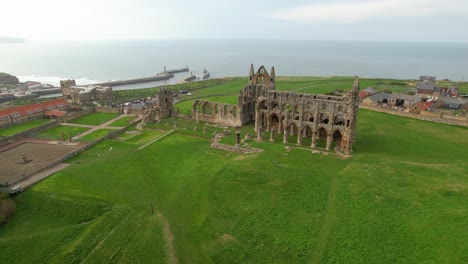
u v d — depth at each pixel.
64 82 185.00
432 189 61.12
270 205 58.50
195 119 118.25
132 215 56.41
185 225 53.94
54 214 57.78
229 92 185.38
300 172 70.38
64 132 105.25
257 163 75.12
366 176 67.25
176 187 66.25
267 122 100.12
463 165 73.50
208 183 67.56
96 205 58.94
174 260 46.06
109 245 49.25
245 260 45.62
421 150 84.75
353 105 77.19
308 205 57.97
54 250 48.78
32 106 122.81
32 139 98.25
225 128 106.19
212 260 45.97
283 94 93.88
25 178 68.69
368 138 95.12
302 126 87.06
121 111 131.88
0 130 106.69
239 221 54.28
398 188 62.00
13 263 46.47
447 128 103.94
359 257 44.69
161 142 94.31
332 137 87.81
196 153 85.31
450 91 157.88
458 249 44.56
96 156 83.88
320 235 49.78
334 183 65.25
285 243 48.44
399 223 51.19
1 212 55.62
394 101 142.00
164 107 121.50
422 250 45.00
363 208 55.81
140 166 76.88
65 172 72.19
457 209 54.00
